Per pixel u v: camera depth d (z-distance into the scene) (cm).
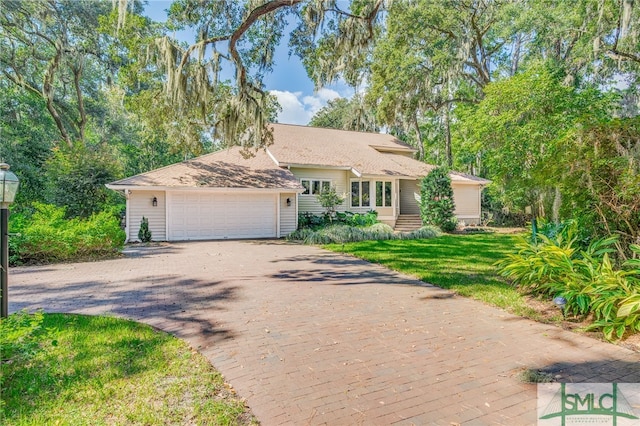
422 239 1499
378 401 305
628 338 430
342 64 1284
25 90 2147
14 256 948
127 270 881
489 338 445
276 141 2016
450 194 1848
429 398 309
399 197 2167
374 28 1198
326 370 362
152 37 1374
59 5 1950
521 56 2448
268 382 336
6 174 451
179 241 1505
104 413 281
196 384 329
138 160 3306
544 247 607
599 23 1396
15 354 350
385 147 2381
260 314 539
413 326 488
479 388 326
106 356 384
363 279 775
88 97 2492
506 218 2214
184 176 1585
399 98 2148
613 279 469
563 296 521
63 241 1010
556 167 636
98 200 1653
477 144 1688
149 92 1552
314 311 554
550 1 1845
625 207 558
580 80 1773
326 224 1736
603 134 575
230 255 1120
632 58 1520
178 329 475
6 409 283
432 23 1986
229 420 274
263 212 1664
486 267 874
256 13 1070
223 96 1424
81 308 570
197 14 1234
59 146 2017
